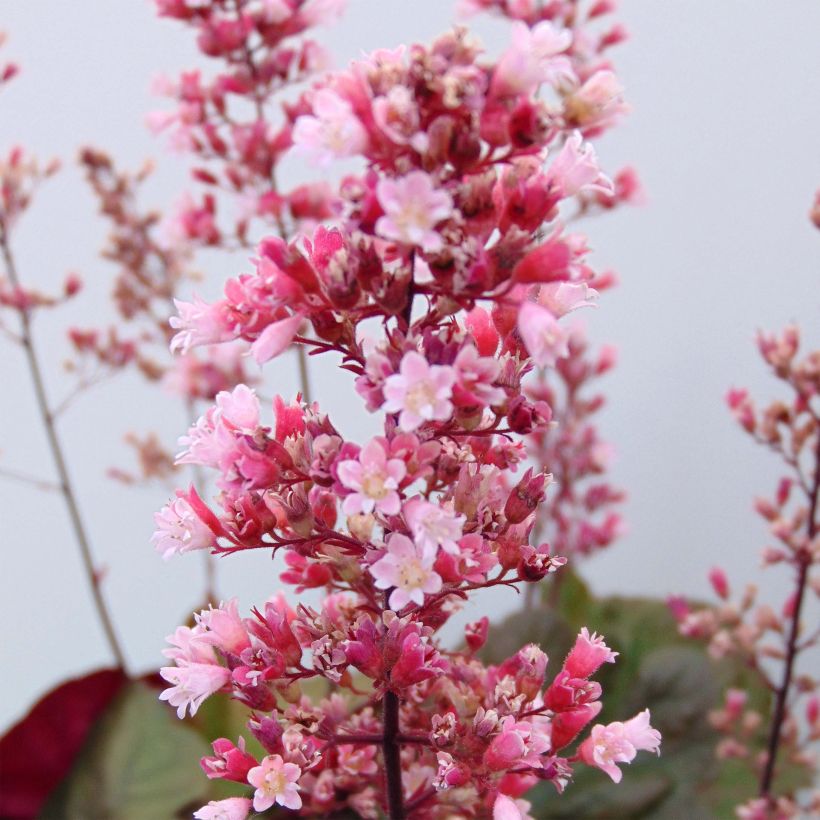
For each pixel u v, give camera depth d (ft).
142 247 1.63
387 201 0.77
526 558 0.86
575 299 0.84
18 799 1.38
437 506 0.82
